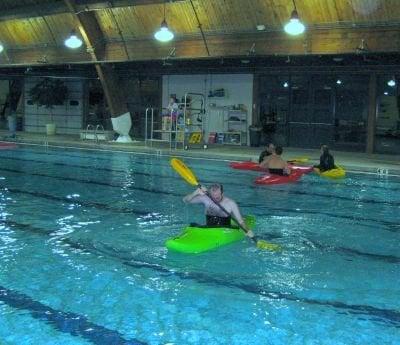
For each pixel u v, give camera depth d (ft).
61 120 91.56
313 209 32.40
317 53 54.90
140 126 80.79
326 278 19.90
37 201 33.45
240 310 16.75
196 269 20.56
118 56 72.33
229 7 60.29
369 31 52.80
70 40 63.36
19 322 15.58
